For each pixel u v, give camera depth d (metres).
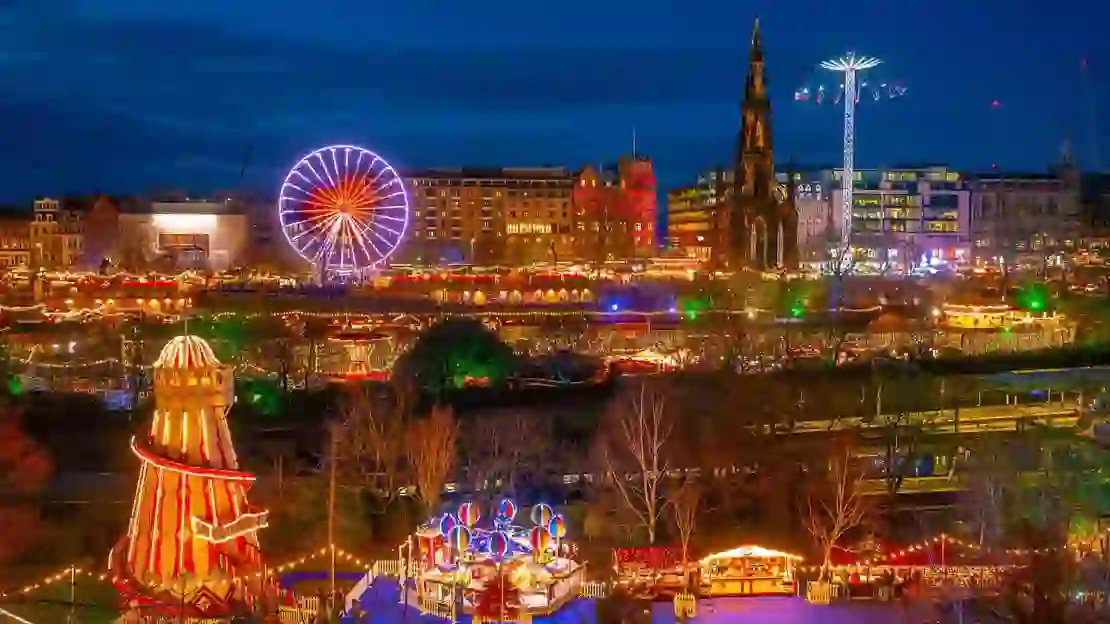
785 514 89.56
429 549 71.31
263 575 61.50
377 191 199.75
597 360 144.75
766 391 123.06
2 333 155.12
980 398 130.12
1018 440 105.12
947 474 101.94
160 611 58.31
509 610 66.25
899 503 93.00
